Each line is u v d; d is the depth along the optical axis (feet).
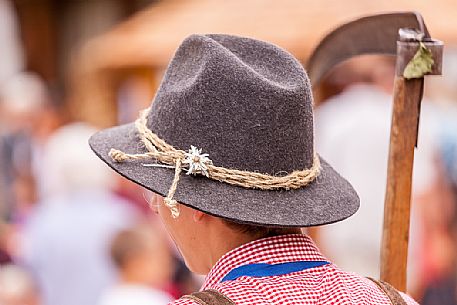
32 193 29.25
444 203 22.49
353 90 22.17
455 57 25.79
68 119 33.58
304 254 8.86
